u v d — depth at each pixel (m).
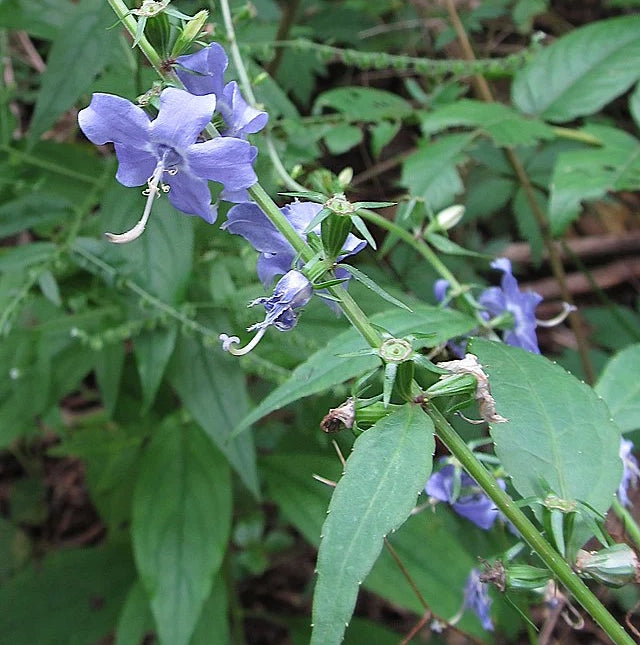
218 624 0.24
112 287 0.21
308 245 0.12
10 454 0.36
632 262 0.38
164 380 0.26
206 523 0.23
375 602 0.32
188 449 0.24
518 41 0.39
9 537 0.33
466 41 0.30
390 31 0.36
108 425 0.28
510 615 0.24
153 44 0.12
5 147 0.24
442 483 0.16
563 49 0.26
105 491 0.28
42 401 0.23
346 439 0.23
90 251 0.20
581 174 0.22
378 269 0.26
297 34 0.30
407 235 0.19
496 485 0.11
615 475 0.13
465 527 0.25
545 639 0.19
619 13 0.42
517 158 0.30
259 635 0.32
